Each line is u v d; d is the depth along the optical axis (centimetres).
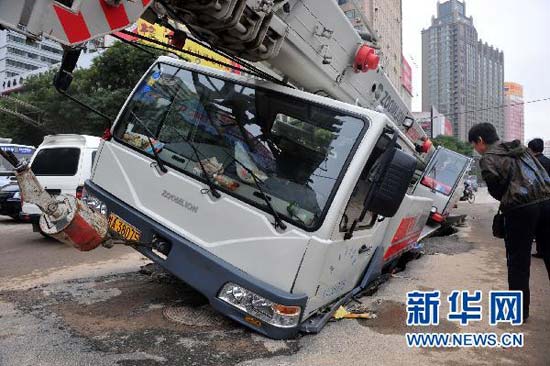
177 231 386
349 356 350
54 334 355
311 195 355
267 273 351
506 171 437
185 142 409
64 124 2200
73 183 809
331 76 458
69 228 305
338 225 355
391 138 382
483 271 682
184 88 434
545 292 561
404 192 363
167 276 524
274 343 354
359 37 487
